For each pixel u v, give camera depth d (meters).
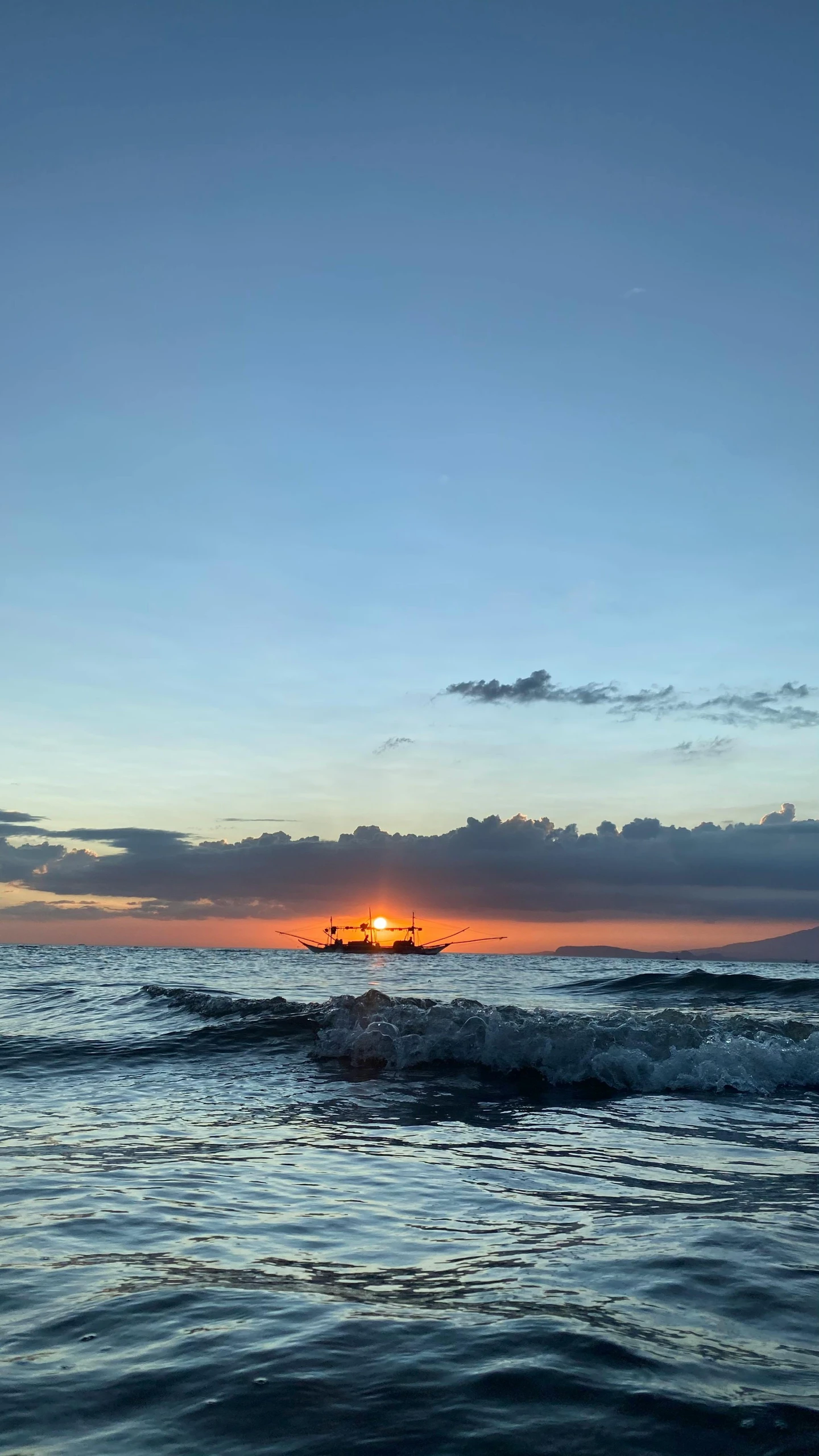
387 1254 5.37
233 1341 4.12
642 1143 8.51
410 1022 13.70
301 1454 3.19
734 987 30.48
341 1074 12.41
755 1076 11.74
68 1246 5.51
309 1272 5.06
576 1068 11.95
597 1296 4.66
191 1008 18.41
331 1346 4.05
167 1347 4.05
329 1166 7.56
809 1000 27.28
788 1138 8.77
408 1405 3.52
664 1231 5.81
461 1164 7.67
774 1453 3.19
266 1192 6.77
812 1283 4.87
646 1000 27.59
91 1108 10.23
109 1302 4.59
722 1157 7.97
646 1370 3.82
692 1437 3.29
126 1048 14.32
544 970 58.44
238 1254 5.37
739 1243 5.56
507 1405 3.52
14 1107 10.32
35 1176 7.18
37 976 37.94
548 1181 7.12
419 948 175.12
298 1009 16.53
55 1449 3.22
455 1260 5.26
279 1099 10.72
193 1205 6.41
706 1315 4.42
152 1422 3.41
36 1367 3.87
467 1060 12.80
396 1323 4.31
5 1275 5.00
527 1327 4.24
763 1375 3.78
